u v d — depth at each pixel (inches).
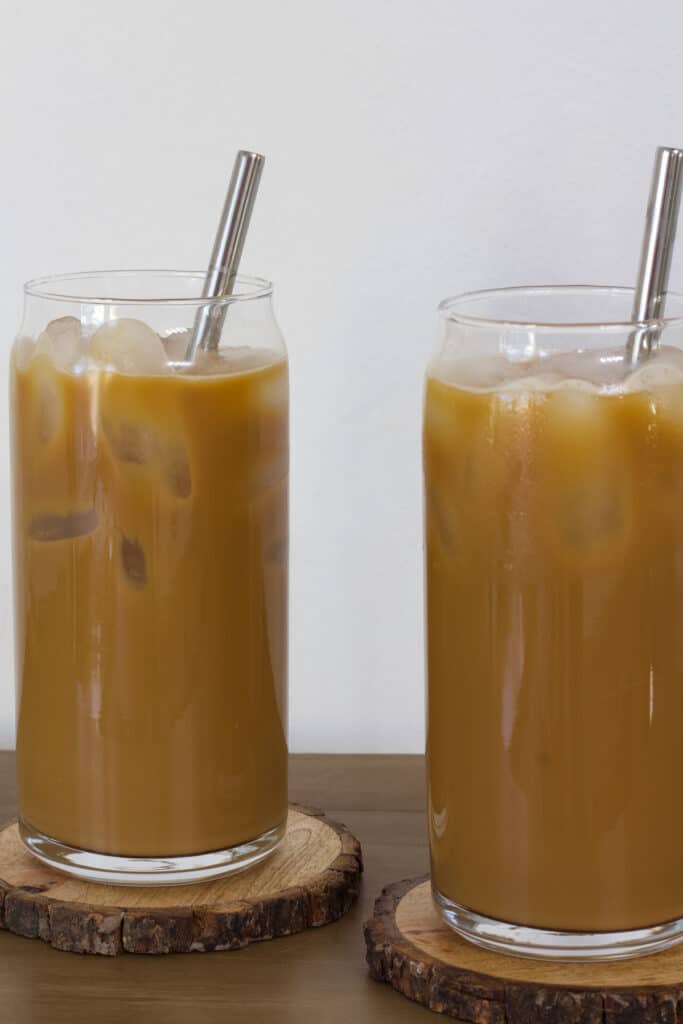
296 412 32.1
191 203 31.6
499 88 31.0
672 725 25.5
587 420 24.9
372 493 32.2
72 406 26.6
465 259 31.4
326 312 31.8
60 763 27.5
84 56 31.4
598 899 25.6
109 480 26.6
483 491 25.3
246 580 27.3
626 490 25.0
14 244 32.0
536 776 25.4
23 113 31.7
